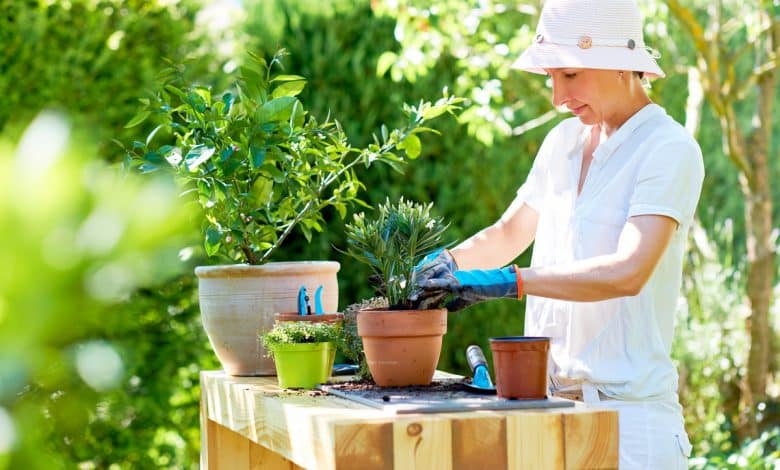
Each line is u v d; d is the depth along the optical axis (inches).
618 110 78.7
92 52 152.3
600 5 77.2
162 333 155.9
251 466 85.7
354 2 172.9
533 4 176.6
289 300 81.5
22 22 147.6
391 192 174.6
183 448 166.9
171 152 83.8
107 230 16.1
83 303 16.2
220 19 167.5
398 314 65.1
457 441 54.4
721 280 214.8
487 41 170.9
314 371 72.1
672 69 189.2
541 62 77.6
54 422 25.9
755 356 191.8
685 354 203.6
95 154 17.4
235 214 85.4
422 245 67.6
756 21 182.4
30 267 15.8
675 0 172.7
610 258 70.1
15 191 15.6
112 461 148.6
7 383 16.3
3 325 16.0
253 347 81.4
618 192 76.4
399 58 158.6
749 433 188.5
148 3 158.2
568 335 78.0
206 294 82.7
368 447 53.0
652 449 74.4
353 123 171.8
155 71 156.2
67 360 16.9
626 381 74.9
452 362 181.0
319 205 89.5
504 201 181.0
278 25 170.7
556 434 56.1
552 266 69.6
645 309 75.5
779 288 226.8
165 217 16.5
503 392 59.7
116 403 146.6
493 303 182.4
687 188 73.4
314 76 171.3
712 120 267.4
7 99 146.3
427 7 169.8
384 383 66.4
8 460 16.9
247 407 71.1
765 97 191.6
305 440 57.5
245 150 82.6
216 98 91.0
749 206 192.1
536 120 176.4
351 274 171.3
